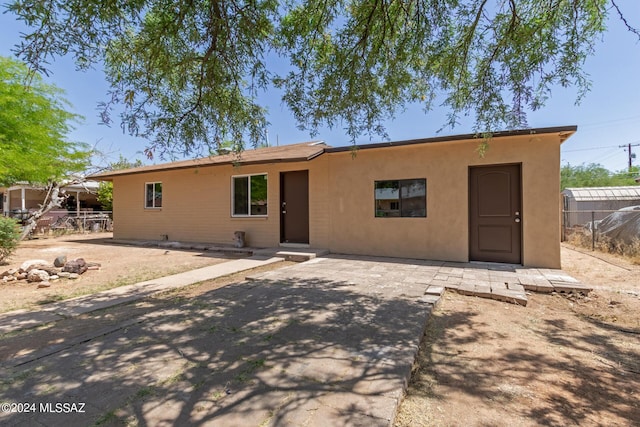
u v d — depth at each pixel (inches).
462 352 113.7
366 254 323.0
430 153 293.4
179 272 259.1
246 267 269.7
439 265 265.4
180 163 456.1
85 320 148.9
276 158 331.0
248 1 151.0
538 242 254.2
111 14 126.3
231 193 407.8
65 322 146.6
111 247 418.3
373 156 319.6
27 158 398.9
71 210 832.9
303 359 101.5
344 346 111.0
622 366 104.6
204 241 429.4
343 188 335.3
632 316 153.8
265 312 148.3
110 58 154.2
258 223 389.7
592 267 260.4
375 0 149.3
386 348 109.0
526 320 147.6
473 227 281.6
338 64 178.5
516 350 115.5
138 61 161.2
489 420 76.9
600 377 97.5
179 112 193.8
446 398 85.9
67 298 187.0
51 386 87.5
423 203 298.4
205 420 71.9
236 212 406.6
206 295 177.8
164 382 88.7
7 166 386.9
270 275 228.5
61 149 454.9
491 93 179.6
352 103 191.5
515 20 158.1
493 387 91.4
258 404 77.7
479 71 179.3
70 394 83.5
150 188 485.1
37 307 169.3
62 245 440.8
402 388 85.3
